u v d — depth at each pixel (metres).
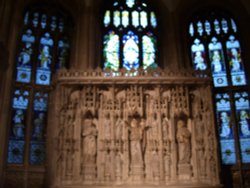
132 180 12.17
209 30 18.19
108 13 18.42
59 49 17.12
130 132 12.94
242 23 17.52
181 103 13.26
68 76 13.37
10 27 15.48
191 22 18.47
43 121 15.30
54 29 17.45
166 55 16.84
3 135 13.90
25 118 15.08
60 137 12.57
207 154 12.56
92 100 13.23
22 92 15.45
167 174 12.34
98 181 12.14
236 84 16.66
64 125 12.77
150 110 13.26
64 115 12.91
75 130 12.83
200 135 12.90
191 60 17.52
